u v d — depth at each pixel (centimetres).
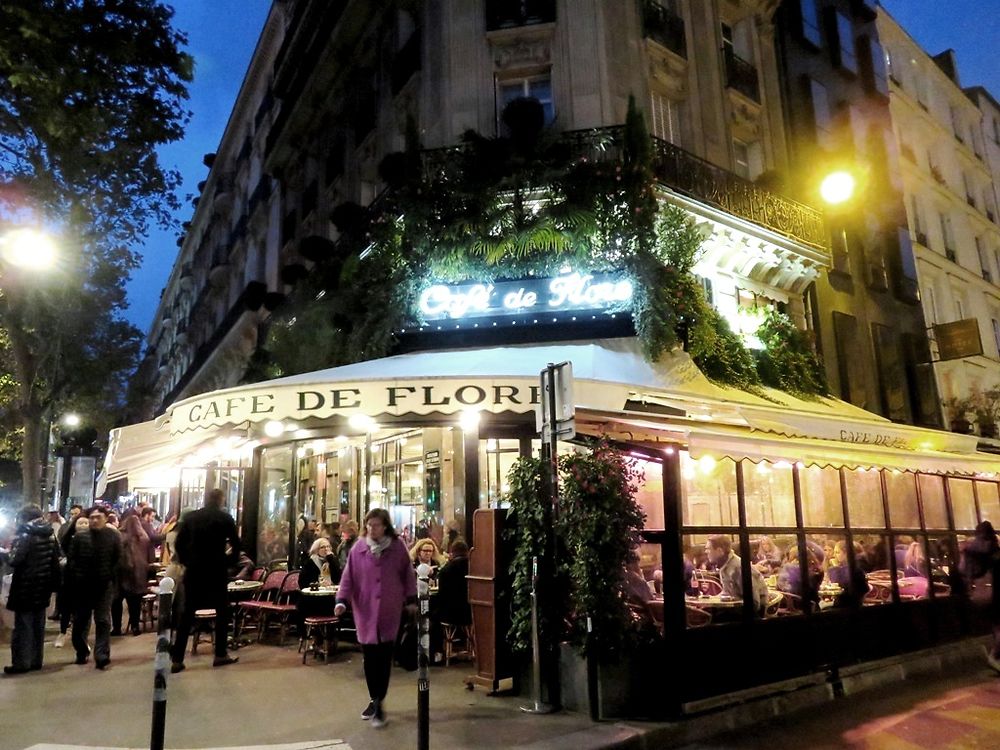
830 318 1562
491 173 1116
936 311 2066
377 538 573
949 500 989
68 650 860
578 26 1249
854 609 771
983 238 2453
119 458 1094
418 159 1153
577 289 1073
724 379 1135
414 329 1126
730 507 828
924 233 2092
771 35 1630
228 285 2936
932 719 612
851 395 1537
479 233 1087
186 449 1137
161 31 938
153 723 425
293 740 505
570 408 596
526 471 632
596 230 1062
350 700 616
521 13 1273
